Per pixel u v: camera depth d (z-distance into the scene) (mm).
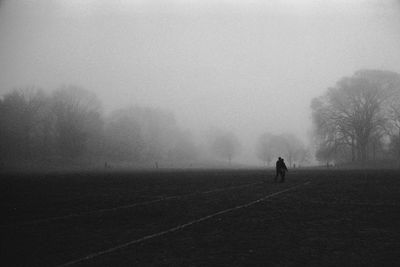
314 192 26281
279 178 44906
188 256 9453
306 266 8586
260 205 19266
